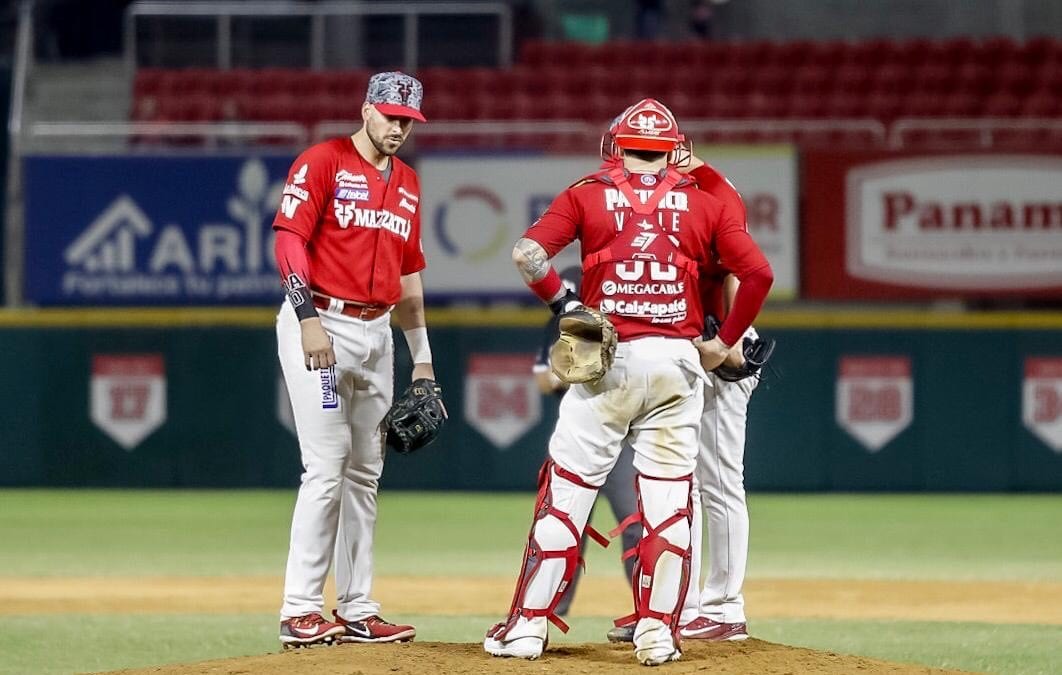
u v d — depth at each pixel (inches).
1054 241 2160.4
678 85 2647.6
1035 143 2162.9
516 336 2202.3
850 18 3132.4
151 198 2199.8
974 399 2188.7
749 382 855.1
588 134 2325.3
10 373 2229.3
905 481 2191.2
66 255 2202.3
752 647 789.9
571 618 1152.8
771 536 1792.6
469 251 2174.0
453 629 1080.2
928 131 2340.1
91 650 989.2
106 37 3038.9
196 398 2228.1
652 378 731.4
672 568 733.3
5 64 2736.2
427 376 864.3
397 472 2231.8
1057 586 1379.2
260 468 2226.9
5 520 1959.9
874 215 2165.4
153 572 1492.4
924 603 1266.0
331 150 820.0
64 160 2198.6
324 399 812.6
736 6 3164.4
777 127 2263.8
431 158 2174.0
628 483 995.3
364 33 2824.8
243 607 1239.5
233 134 2265.0
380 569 1509.6
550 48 2768.2
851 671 716.7
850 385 2190.0
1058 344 2181.3
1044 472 2186.3
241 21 2832.2
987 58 2652.6
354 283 820.0
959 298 2169.0
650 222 742.5
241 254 2199.8
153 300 2207.2
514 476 2212.1
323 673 695.1
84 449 2233.0
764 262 751.1
